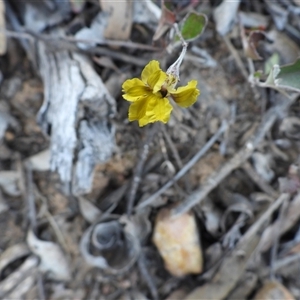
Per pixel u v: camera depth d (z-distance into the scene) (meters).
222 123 0.18
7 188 0.18
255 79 0.17
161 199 0.18
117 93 0.18
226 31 0.18
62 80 0.16
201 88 0.18
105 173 0.18
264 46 0.18
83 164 0.17
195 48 0.18
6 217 0.18
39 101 0.18
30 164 0.18
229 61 0.18
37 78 0.18
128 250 0.18
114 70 0.17
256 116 0.18
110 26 0.17
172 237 0.18
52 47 0.17
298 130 0.18
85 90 0.16
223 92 0.18
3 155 0.18
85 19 0.17
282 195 0.18
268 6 0.18
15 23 0.17
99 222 0.18
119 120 0.18
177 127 0.18
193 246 0.18
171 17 0.16
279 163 0.18
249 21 0.18
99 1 0.17
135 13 0.17
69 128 0.16
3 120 0.18
